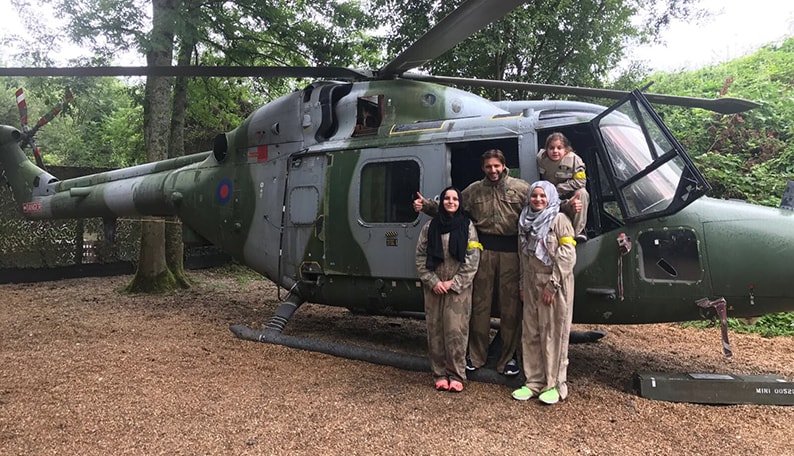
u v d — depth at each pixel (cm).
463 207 409
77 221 1008
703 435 318
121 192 747
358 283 497
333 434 305
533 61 984
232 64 1002
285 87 1165
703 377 382
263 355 470
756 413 355
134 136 1560
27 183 876
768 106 901
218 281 996
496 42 896
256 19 965
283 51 1002
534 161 416
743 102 458
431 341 394
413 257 456
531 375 373
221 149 624
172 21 705
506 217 390
